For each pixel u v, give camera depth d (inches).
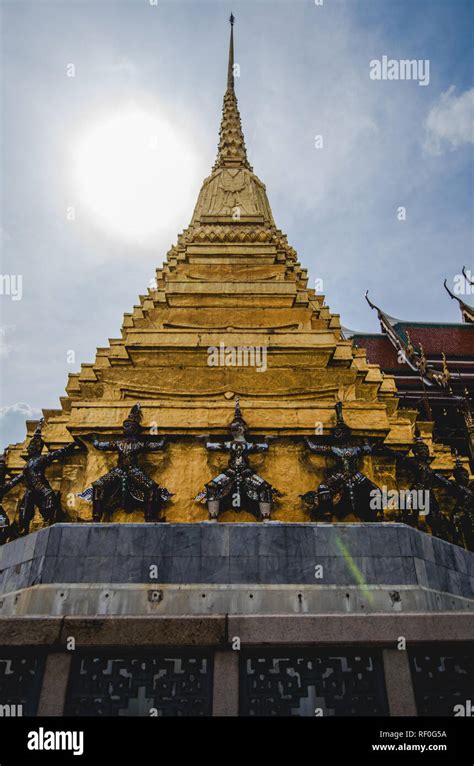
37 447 719.1
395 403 954.1
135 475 652.7
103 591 483.8
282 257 1192.2
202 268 1119.0
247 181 1533.0
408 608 487.8
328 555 516.1
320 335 875.4
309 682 410.6
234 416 716.0
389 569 511.5
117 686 407.2
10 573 540.4
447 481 762.2
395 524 541.6
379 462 759.1
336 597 490.9
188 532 521.0
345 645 420.8
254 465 725.3
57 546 505.7
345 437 698.2
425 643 424.5
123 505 652.1
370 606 487.2
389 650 421.1
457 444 1430.9
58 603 474.3
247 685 407.8
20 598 486.6
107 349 973.2
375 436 735.7
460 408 1419.8
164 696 404.2
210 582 497.7
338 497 671.1
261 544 517.3
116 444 686.5
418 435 925.2
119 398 815.7
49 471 788.6
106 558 503.2
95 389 868.0
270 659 418.0
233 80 1991.9
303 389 835.4
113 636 417.4
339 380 852.0
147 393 817.5
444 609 517.7
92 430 725.3
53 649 415.5
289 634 419.8
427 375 1540.4
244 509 656.4
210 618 425.7
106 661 417.1
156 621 423.8
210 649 418.0
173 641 415.2
